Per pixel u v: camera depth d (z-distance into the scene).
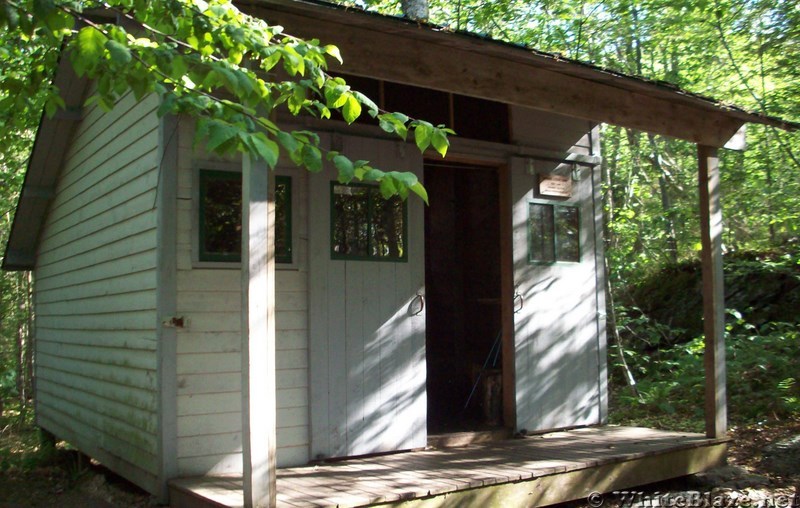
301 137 3.34
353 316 5.42
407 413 5.61
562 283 6.64
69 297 7.21
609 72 5.18
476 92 4.80
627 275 11.59
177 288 4.80
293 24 4.18
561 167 6.73
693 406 8.30
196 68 3.54
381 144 5.69
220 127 3.01
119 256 5.69
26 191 7.69
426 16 10.31
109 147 6.03
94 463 7.06
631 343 10.41
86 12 4.56
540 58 4.86
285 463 5.05
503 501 4.64
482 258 7.44
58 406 7.56
